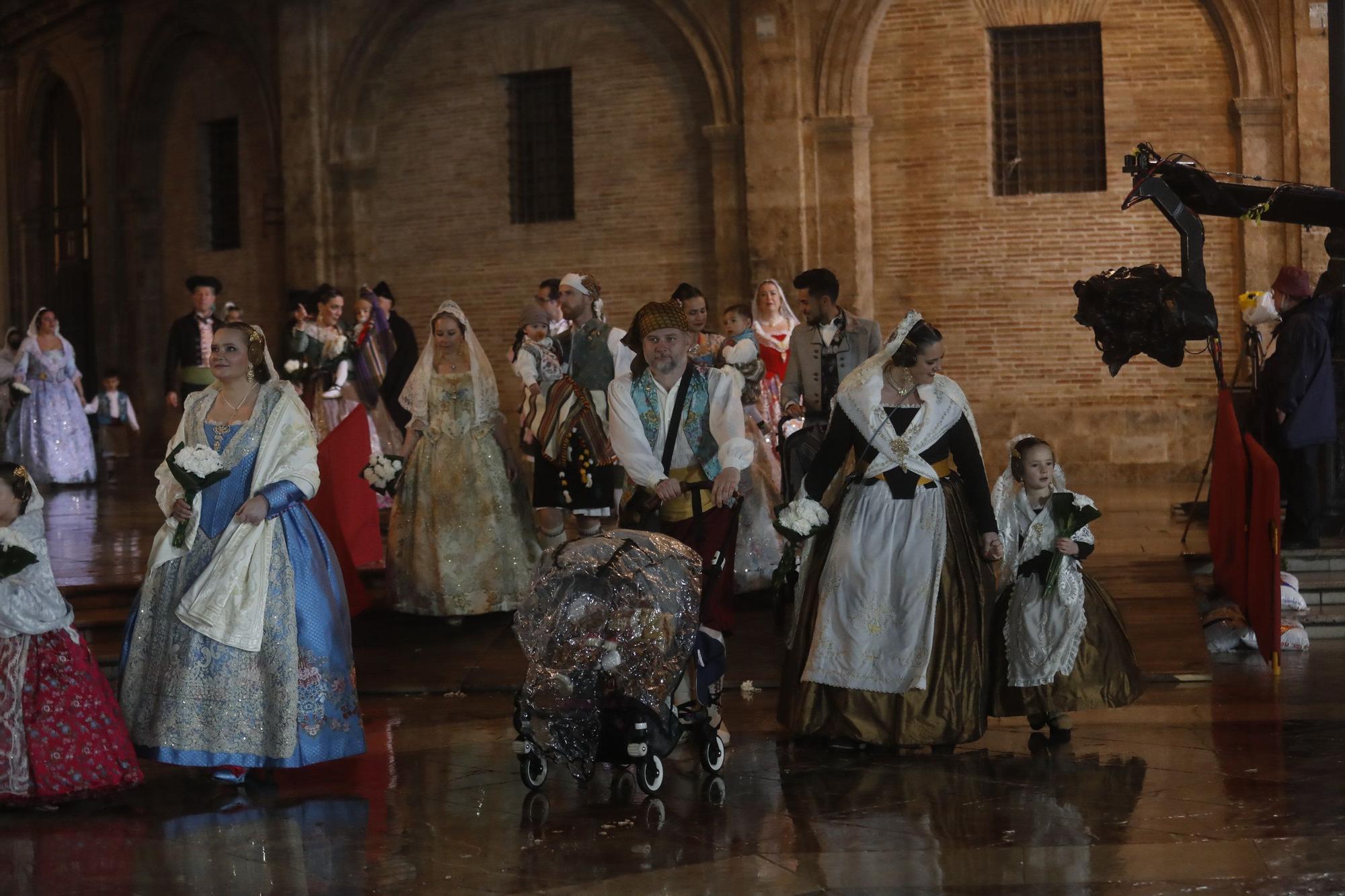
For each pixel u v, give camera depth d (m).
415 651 8.42
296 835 5.17
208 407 6.08
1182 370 15.00
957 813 5.19
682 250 16.66
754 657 7.95
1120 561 9.70
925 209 15.61
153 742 5.72
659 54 16.61
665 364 6.03
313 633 5.84
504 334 17.75
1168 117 14.99
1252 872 4.46
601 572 5.49
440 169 18.05
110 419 20.06
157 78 21.02
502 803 5.53
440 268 18.09
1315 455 9.41
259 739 5.72
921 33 15.49
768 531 9.05
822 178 15.61
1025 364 15.41
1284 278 9.62
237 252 20.31
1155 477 15.02
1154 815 5.09
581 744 5.53
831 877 4.54
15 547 5.41
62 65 22.55
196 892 4.58
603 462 8.66
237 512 5.81
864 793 5.49
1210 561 9.59
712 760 5.80
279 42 18.66
